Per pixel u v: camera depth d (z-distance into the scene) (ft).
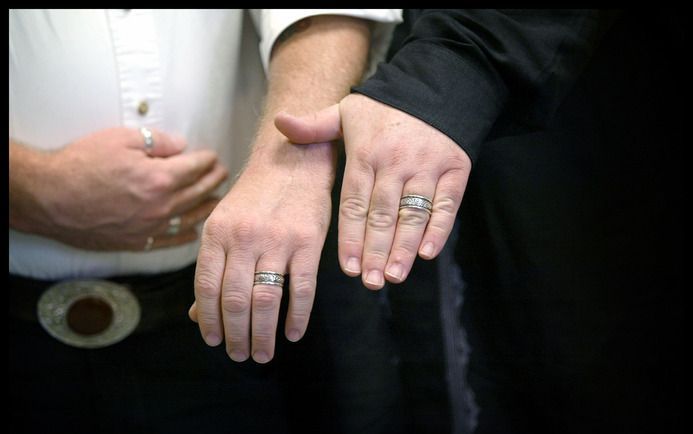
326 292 3.26
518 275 3.24
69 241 3.51
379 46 3.54
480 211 3.22
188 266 3.59
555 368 3.21
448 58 3.12
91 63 3.42
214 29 3.50
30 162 3.45
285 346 3.34
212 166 3.58
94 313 3.57
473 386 3.26
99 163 3.43
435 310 3.27
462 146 3.03
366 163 3.00
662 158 3.27
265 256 2.94
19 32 3.37
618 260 3.23
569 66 3.18
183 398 3.58
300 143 3.14
